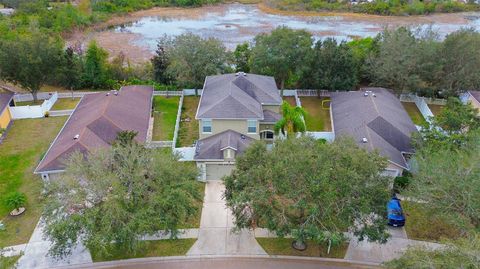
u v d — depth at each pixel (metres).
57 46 47.00
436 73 44.22
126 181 22.00
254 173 22.30
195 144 35.31
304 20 95.94
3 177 31.09
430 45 44.53
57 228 20.11
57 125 40.22
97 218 20.97
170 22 93.56
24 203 27.42
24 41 43.31
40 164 29.16
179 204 21.69
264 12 105.38
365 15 101.88
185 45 46.34
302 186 21.08
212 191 30.28
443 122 31.22
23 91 50.19
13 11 85.75
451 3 106.50
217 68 47.19
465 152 25.61
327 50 45.59
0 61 42.62
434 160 24.36
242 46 53.56
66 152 29.09
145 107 39.81
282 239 25.31
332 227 22.12
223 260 23.67
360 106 37.88
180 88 49.97
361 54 50.16
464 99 45.31
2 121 38.31
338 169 20.97
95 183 21.33
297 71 45.59
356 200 21.19
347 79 45.28
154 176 22.62
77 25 83.19
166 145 35.81
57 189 21.72
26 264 22.95
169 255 23.88
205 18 97.94
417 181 24.73
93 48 51.84
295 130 31.86
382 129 33.59
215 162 31.25
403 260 18.52
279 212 22.08
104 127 33.00
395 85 47.62
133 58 64.94
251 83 38.41
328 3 107.19
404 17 100.25
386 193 22.00
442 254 17.56
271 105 36.84
